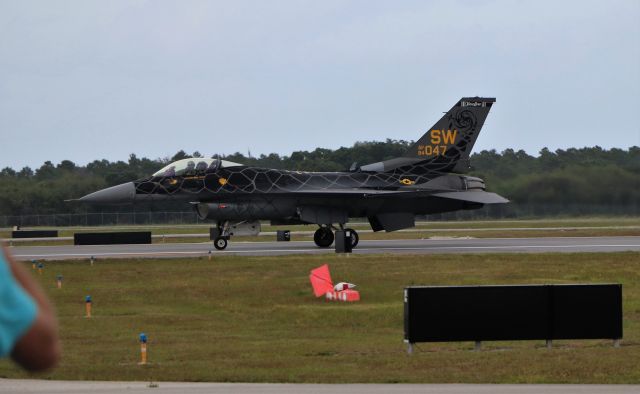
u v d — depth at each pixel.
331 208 156.00
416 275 104.25
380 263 117.00
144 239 181.38
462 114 163.50
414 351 56.00
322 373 46.66
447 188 162.25
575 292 56.12
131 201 148.88
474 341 55.53
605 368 47.22
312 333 67.75
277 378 44.94
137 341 62.72
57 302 86.12
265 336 66.12
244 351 57.16
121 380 45.19
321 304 84.31
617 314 56.69
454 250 145.75
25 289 8.03
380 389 40.09
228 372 47.28
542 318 55.84
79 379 45.53
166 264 118.38
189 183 149.62
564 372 45.94
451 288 54.91
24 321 7.81
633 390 39.44
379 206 158.62
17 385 42.41
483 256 126.31
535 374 45.41
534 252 135.25
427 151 163.12
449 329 54.75
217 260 122.62
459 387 40.81
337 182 157.62
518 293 55.53
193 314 78.94
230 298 88.56
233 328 70.62
